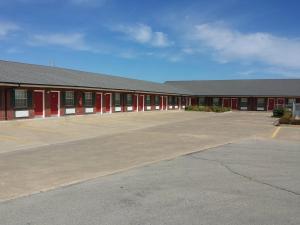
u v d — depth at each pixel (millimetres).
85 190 7121
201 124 24984
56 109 25328
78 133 17891
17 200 6414
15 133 16828
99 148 13023
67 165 9750
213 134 18281
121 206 6066
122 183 7711
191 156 11383
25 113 22422
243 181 7945
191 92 53531
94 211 5797
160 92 40500
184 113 40625
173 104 47875
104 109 31234
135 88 35438
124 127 21656
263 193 6965
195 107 47812
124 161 10438
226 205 6160
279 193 6980
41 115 23906
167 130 20188
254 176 8469
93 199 6477
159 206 6074
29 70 26375
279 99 49406
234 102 52344
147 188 7270
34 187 7355
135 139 15828
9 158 10758
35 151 12195
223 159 10820
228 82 58812
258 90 52125
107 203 6230
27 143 14031
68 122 23094
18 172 8781
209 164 9977
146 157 11164
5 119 21094
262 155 11672
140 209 5906
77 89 26734
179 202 6312
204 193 6914
